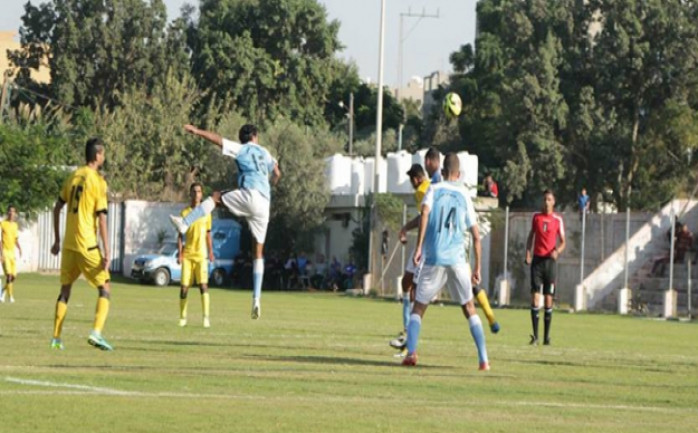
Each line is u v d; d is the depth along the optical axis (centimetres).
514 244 9581
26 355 3006
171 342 3681
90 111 15550
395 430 1897
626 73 12750
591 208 12794
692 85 12600
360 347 3747
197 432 1817
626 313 8488
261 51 17112
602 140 12606
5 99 13350
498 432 1927
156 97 15262
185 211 4709
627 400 2495
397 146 17962
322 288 11900
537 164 12662
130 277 12219
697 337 5472
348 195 12094
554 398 2473
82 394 2200
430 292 3070
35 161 11438
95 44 17000
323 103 18088
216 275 12081
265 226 4219
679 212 9631
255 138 4197
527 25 13212
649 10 12644
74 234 3222
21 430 1791
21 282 10206
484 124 15275
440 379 2755
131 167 14675
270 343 3800
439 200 3034
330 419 1994
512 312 7919
